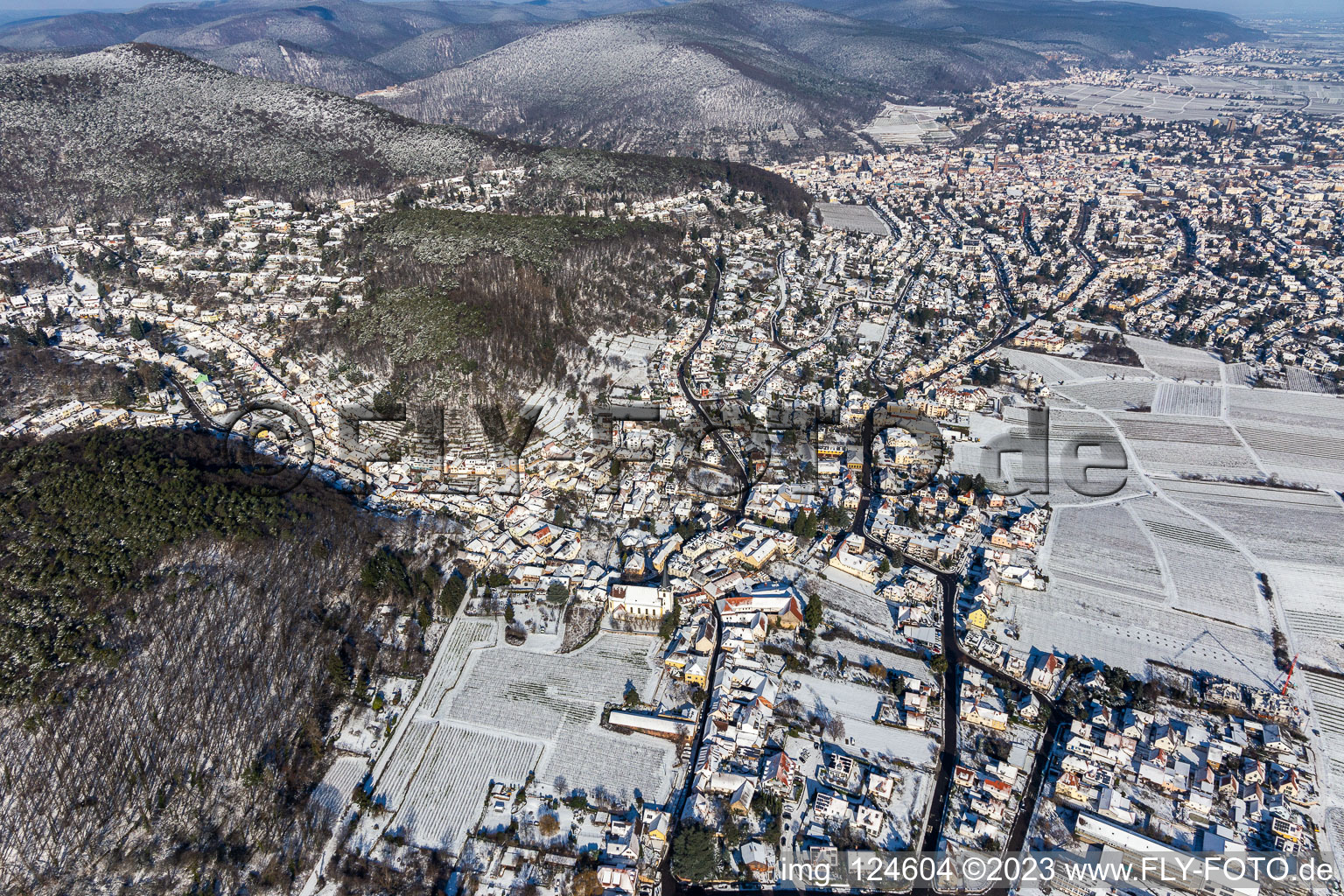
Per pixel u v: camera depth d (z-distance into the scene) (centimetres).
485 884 18150
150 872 17962
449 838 19150
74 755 19600
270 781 19925
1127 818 19412
